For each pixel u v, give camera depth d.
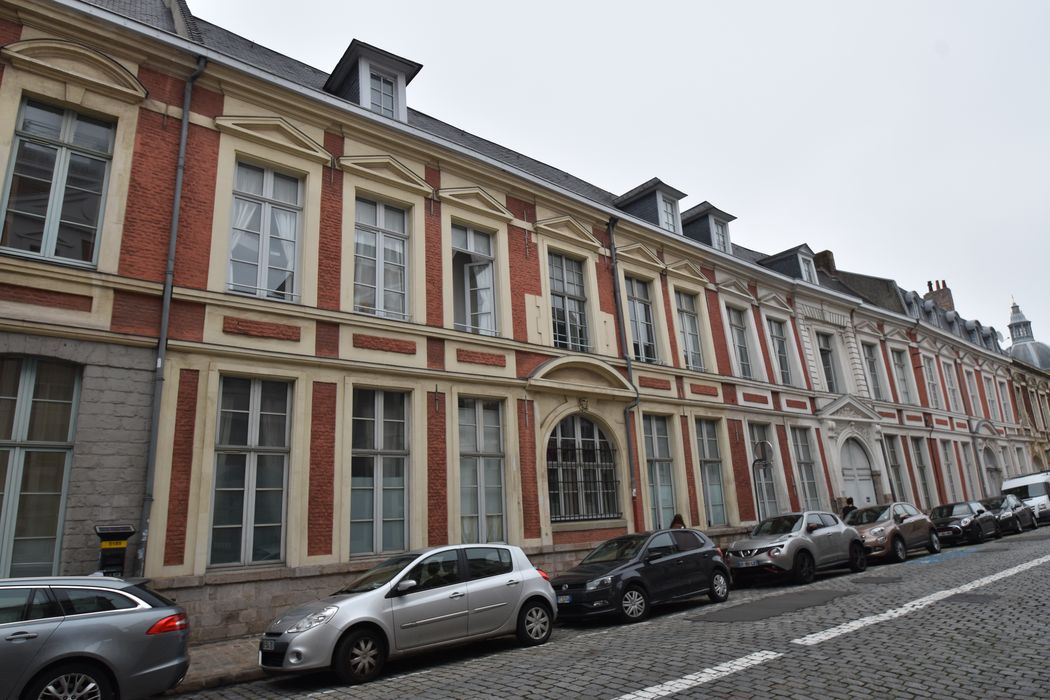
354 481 11.00
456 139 15.88
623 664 6.78
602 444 15.08
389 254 12.58
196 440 9.46
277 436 10.41
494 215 14.21
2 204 8.72
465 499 12.38
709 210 20.03
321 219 11.58
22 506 8.26
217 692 6.88
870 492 22.36
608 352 15.70
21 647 5.38
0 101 8.87
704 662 6.61
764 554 12.77
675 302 18.03
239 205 10.93
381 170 12.64
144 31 10.05
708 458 17.48
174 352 9.57
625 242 17.23
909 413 25.84
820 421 21.22
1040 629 7.21
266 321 10.52
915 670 5.91
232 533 9.67
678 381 17.14
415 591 7.59
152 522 8.88
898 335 26.86
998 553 15.70
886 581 12.17
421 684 6.61
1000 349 38.31
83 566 8.27
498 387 13.16
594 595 9.55
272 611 9.50
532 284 14.59
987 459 31.64
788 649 6.96
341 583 10.19
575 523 13.84
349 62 13.08
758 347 20.00
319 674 7.43
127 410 9.01
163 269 9.72
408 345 12.05
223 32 13.59
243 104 11.16
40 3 9.30
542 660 7.34
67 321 8.80
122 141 9.76
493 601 8.13
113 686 5.75
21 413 8.45
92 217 9.51
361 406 11.41
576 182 19.64
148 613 6.09
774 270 23.38
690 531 11.54
